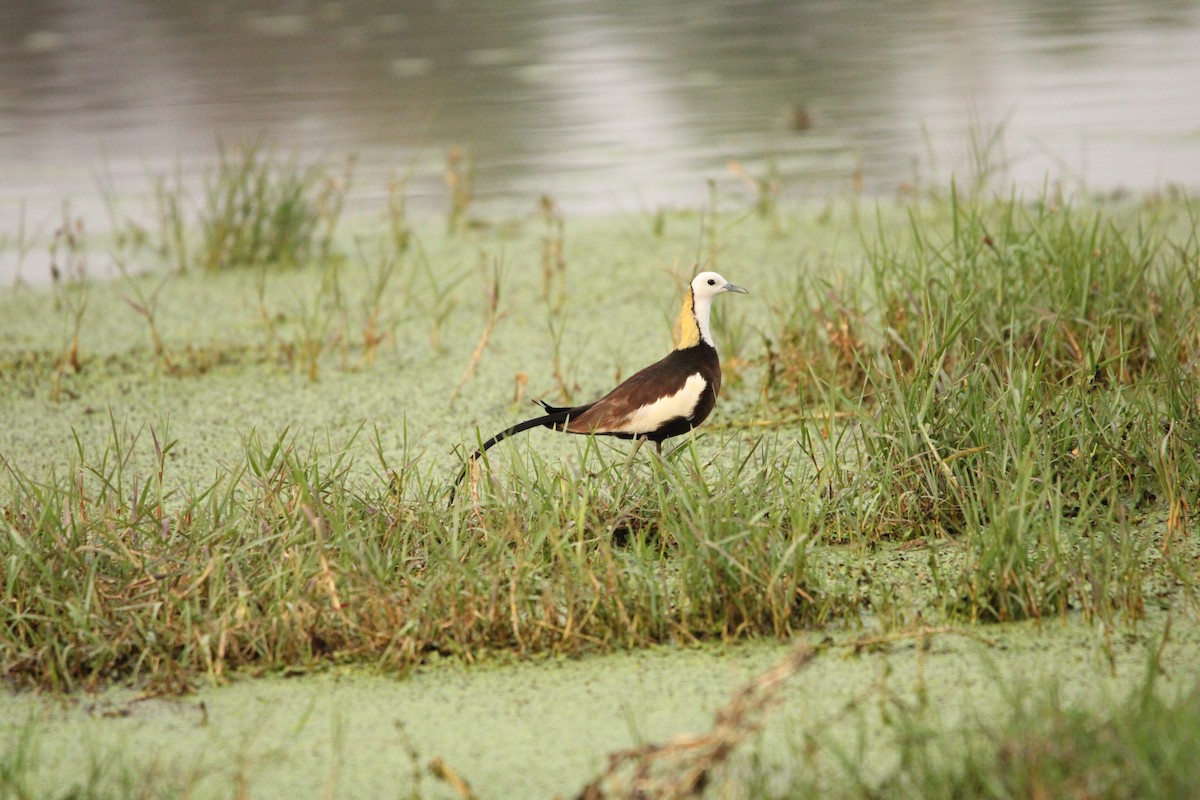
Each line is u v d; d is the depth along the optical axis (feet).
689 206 66.18
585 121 82.43
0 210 69.31
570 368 45.42
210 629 26.43
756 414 39.86
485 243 62.54
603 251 60.03
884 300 41.06
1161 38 99.09
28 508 30.73
